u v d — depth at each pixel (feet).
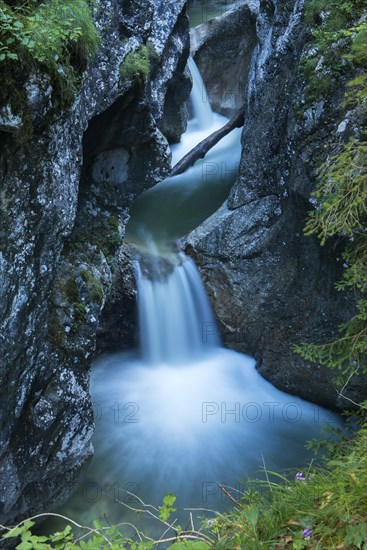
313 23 20.02
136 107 18.54
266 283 22.06
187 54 25.95
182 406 21.08
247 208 23.13
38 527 15.56
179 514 16.69
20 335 12.55
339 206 14.80
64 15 12.45
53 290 14.90
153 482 17.94
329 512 8.32
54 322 14.48
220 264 23.48
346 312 18.98
